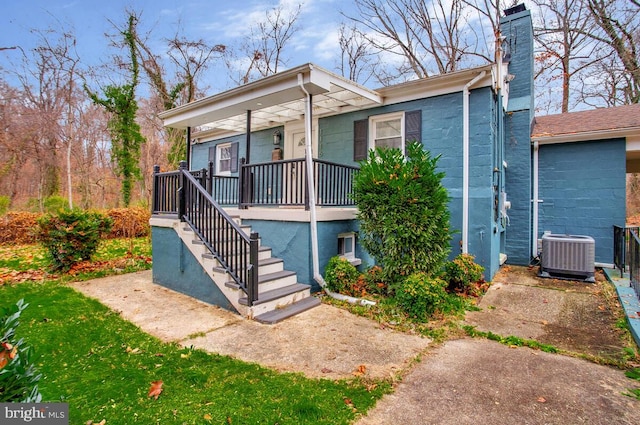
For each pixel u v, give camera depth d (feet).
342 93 20.54
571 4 44.52
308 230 17.22
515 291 18.11
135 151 49.73
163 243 19.27
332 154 25.71
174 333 12.34
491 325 13.46
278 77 17.26
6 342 4.72
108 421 7.06
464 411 7.75
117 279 21.03
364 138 24.06
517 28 26.63
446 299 14.99
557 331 12.80
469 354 10.87
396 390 8.63
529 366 10.03
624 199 22.88
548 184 25.54
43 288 18.04
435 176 15.85
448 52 50.03
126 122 48.78
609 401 8.21
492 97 20.30
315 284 17.48
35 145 51.26
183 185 18.11
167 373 9.21
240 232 14.69
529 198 25.09
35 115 51.13
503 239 25.48
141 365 9.65
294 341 11.75
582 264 19.92
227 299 15.20
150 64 54.54
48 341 11.25
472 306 15.58
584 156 24.26
